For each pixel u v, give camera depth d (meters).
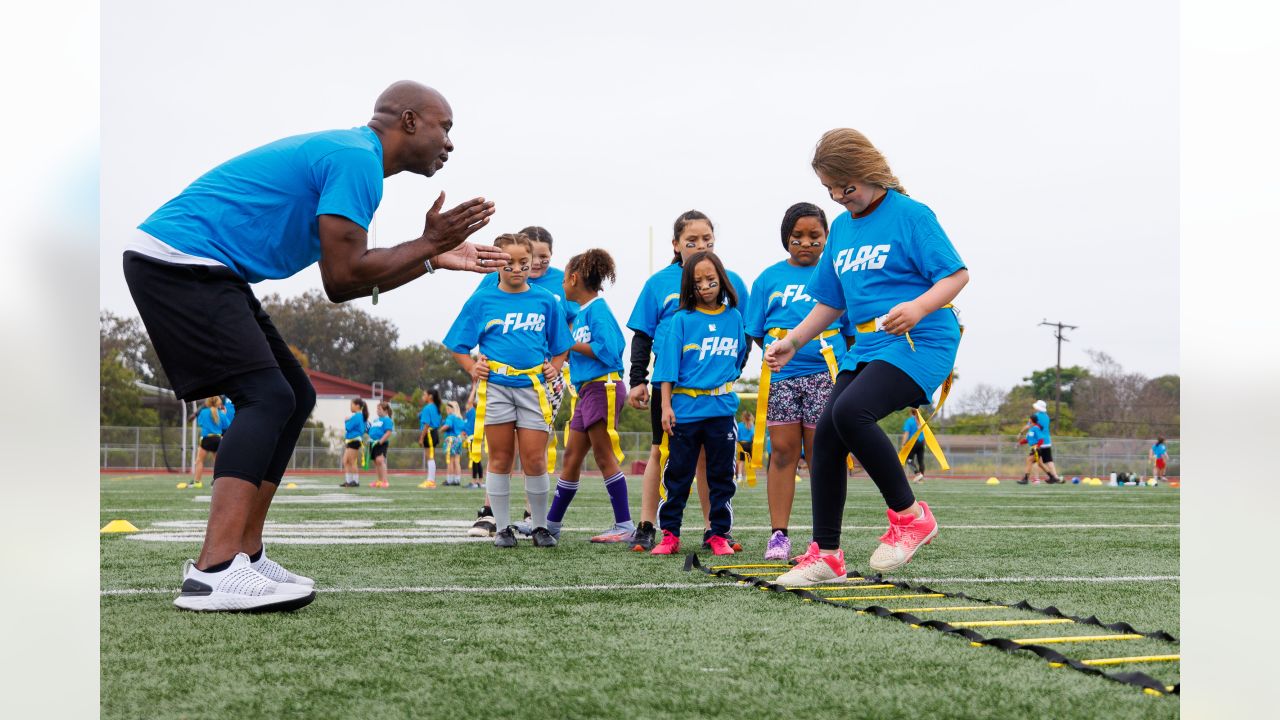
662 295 5.57
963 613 2.98
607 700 1.90
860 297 3.60
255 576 2.89
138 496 11.47
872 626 2.71
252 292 3.09
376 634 2.56
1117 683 2.06
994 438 41.88
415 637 2.53
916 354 3.45
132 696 1.92
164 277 2.84
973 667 2.20
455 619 2.80
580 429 5.82
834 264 3.74
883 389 3.42
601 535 5.67
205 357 2.87
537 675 2.11
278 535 5.92
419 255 2.98
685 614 2.91
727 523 5.02
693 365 4.96
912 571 4.22
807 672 2.15
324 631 2.60
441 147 3.37
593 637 2.54
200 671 2.13
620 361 5.90
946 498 12.95
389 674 2.11
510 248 5.42
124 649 2.36
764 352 4.36
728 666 2.20
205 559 2.90
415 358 64.88
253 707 1.84
